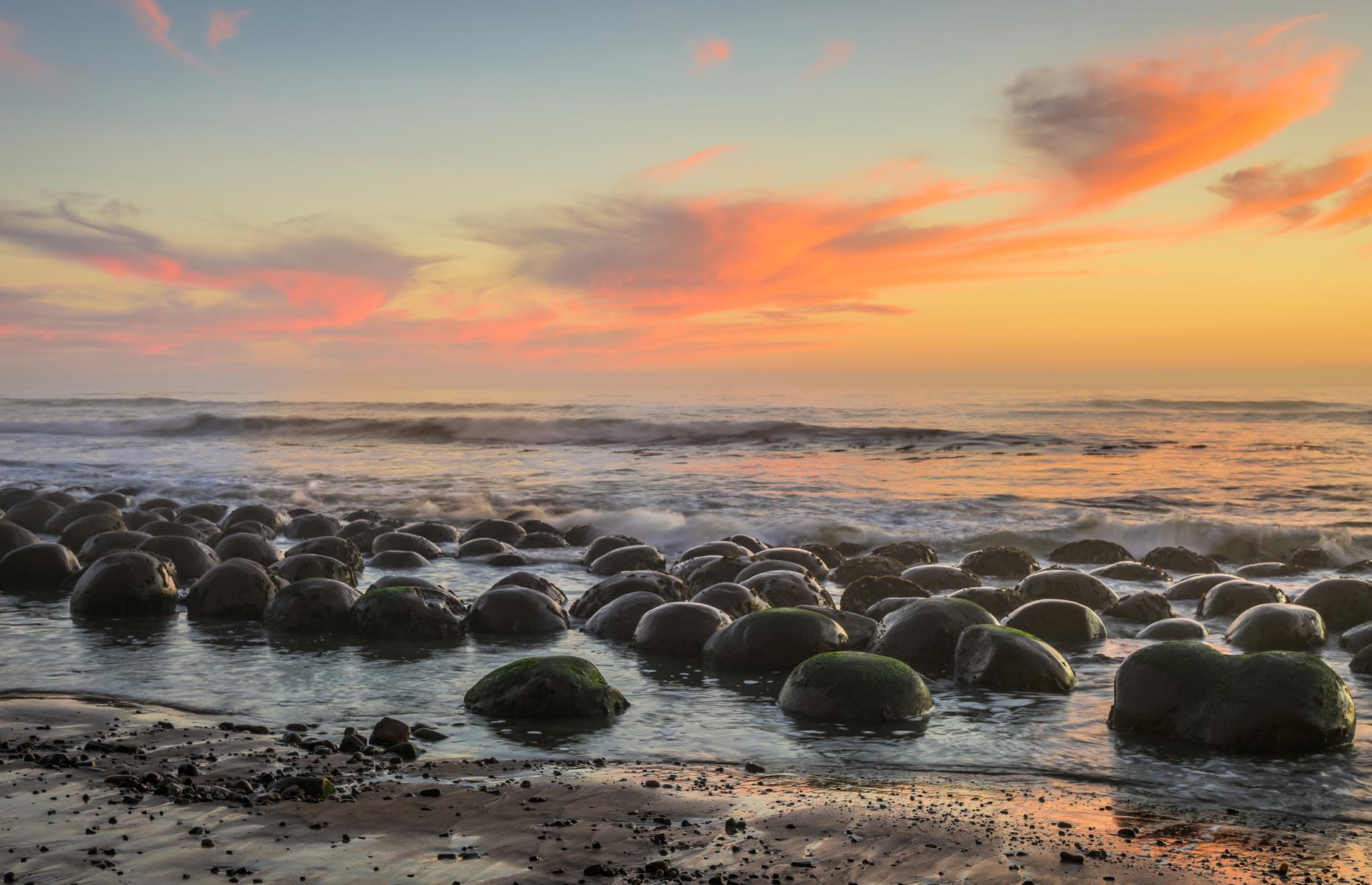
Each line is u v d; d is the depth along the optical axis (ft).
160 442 149.59
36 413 221.46
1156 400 245.86
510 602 39.70
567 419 158.61
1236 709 25.67
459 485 97.60
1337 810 21.20
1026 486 96.02
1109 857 18.15
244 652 35.65
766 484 97.55
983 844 18.62
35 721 26.50
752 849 18.10
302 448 138.72
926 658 33.86
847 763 24.20
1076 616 38.09
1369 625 36.52
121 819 18.92
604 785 21.80
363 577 52.37
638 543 58.44
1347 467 109.81
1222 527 68.39
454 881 16.34
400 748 24.18
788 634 33.96
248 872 16.53
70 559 48.98
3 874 16.30
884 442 141.18
